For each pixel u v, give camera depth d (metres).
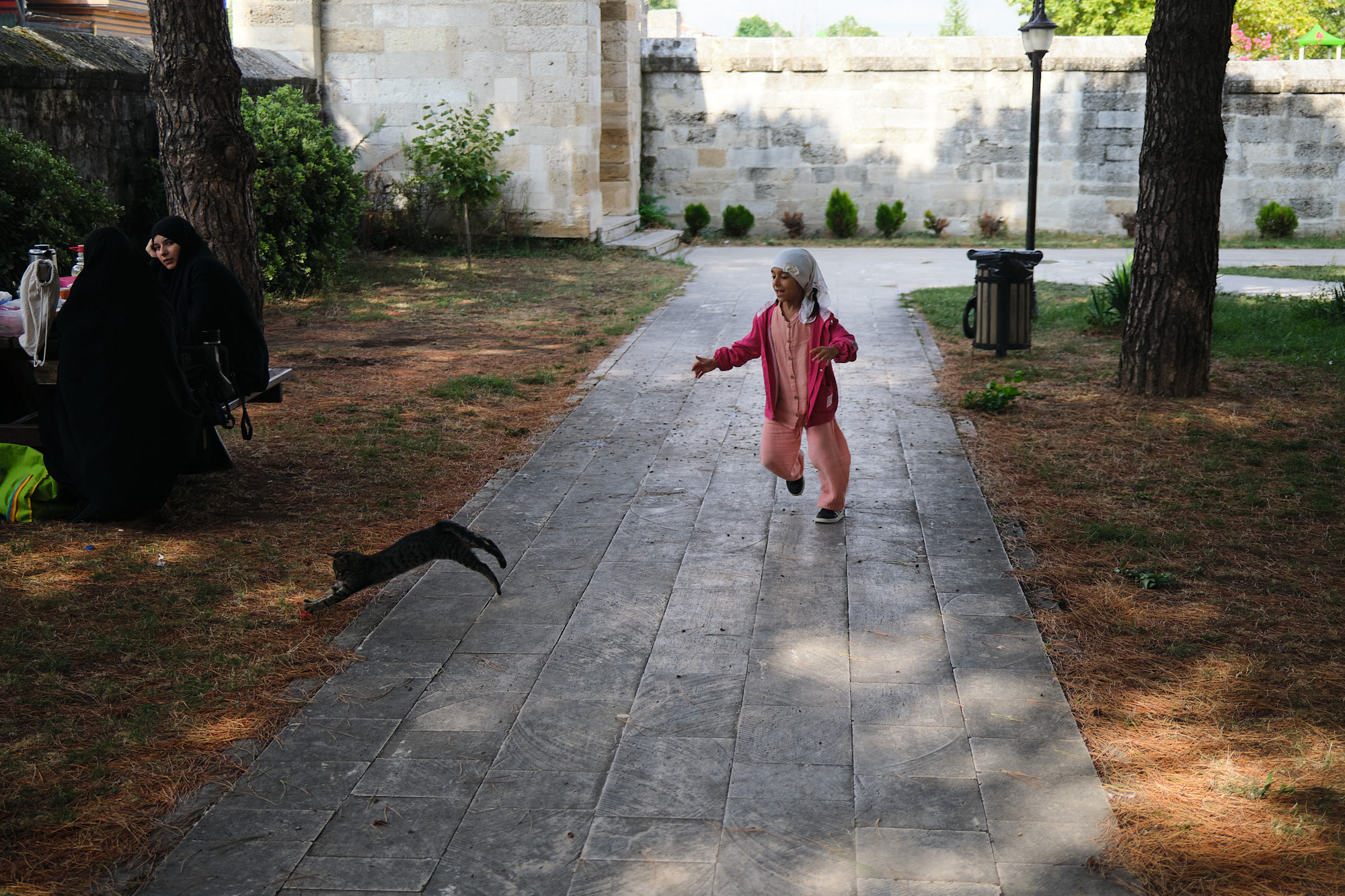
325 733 3.84
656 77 24.06
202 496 6.42
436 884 3.03
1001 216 24.08
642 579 5.25
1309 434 7.64
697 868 3.08
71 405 5.76
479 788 3.49
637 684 4.19
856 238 24.08
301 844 3.21
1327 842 3.18
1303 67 23.03
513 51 18.83
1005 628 4.65
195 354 6.15
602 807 3.38
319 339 11.55
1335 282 16.23
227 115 8.92
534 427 8.15
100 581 5.15
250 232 9.17
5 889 3.00
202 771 3.60
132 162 13.69
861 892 2.97
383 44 18.91
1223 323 11.99
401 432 7.96
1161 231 8.70
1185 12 8.30
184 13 8.68
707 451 7.48
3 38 11.64
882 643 4.52
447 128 18.05
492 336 11.88
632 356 10.78
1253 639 4.53
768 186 24.38
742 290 15.62
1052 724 3.85
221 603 4.95
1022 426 8.03
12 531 5.80
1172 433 7.74
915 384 9.46
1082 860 3.11
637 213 23.23
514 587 5.16
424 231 19.09
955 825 3.27
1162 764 3.61
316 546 5.70
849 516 6.12
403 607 4.93
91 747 3.73
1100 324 12.02
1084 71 23.20
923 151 23.94
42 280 6.09
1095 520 5.99
